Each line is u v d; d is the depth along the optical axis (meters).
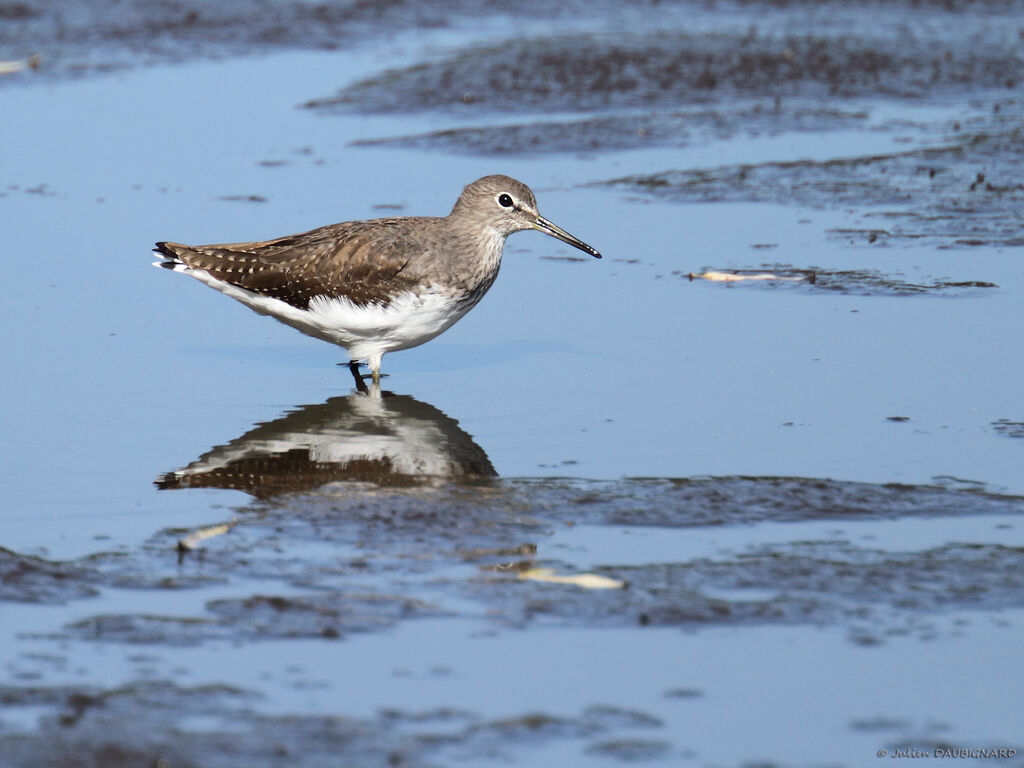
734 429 13.00
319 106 25.48
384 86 26.55
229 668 8.73
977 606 9.54
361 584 9.85
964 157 22.59
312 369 15.21
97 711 8.16
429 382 14.64
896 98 26.48
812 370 14.56
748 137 24.14
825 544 10.52
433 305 14.59
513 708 8.31
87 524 10.95
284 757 7.74
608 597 9.64
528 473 11.99
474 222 14.86
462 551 10.40
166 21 30.25
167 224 19.12
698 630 9.23
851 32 30.39
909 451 12.38
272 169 21.84
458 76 26.98
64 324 16.00
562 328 16.16
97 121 23.98
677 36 29.66
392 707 8.30
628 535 10.70
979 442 12.59
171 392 14.22
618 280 17.73
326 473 12.06
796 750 7.95
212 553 10.36
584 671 8.75
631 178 21.94
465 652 8.95
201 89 26.12
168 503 11.39
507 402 13.95
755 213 20.31
